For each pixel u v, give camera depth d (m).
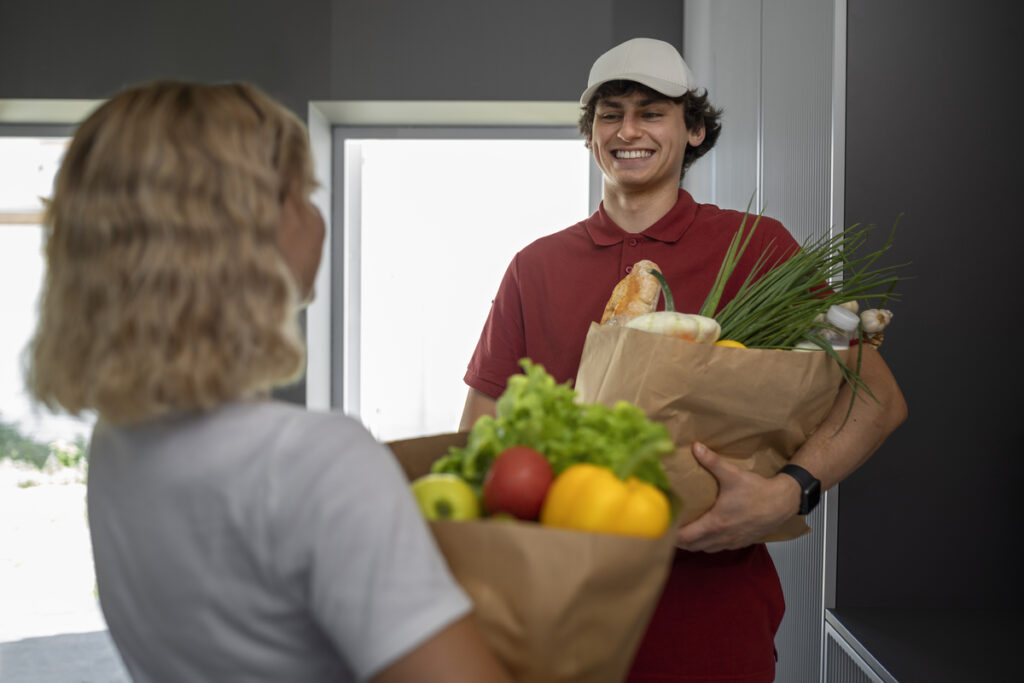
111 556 0.63
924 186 1.54
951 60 1.54
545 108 3.26
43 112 3.31
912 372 1.54
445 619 0.53
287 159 0.64
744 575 1.30
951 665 1.28
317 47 3.19
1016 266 1.53
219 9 3.18
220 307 0.57
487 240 3.65
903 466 1.56
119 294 0.56
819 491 1.11
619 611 0.60
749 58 2.23
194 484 0.57
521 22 3.17
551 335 1.48
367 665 0.52
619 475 0.67
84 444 3.65
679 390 0.99
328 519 0.54
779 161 1.93
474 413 1.59
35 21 3.15
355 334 3.66
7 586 3.59
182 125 0.59
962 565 1.56
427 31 3.18
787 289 1.14
